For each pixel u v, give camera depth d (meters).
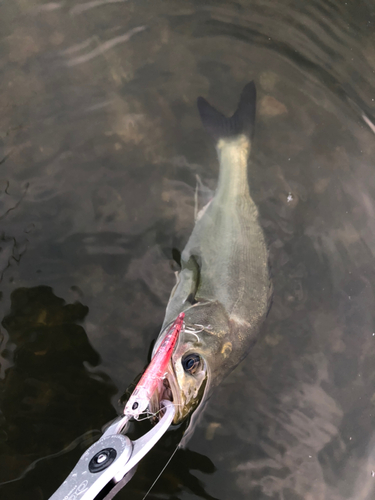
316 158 0.70
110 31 0.73
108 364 0.54
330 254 0.64
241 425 0.54
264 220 0.66
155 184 0.65
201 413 0.53
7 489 0.48
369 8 0.79
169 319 0.56
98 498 0.40
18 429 0.51
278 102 0.73
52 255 0.59
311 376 0.57
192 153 0.67
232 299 0.57
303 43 0.76
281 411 0.55
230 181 0.63
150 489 0.50
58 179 0.64
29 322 0.56
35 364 0.54
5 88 0.69
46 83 0.69
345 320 0.61
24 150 0.65
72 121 0.67
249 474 0.52
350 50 0.76
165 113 0.69
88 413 0.52
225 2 0.77
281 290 0.62
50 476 0.49
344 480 0.53
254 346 0.58
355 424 0.56
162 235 0.62
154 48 0.73
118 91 0.70
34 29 0.73
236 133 0.68
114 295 0.58
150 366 0.44
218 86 0.72
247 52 0.75
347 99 0.73
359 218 0.67
